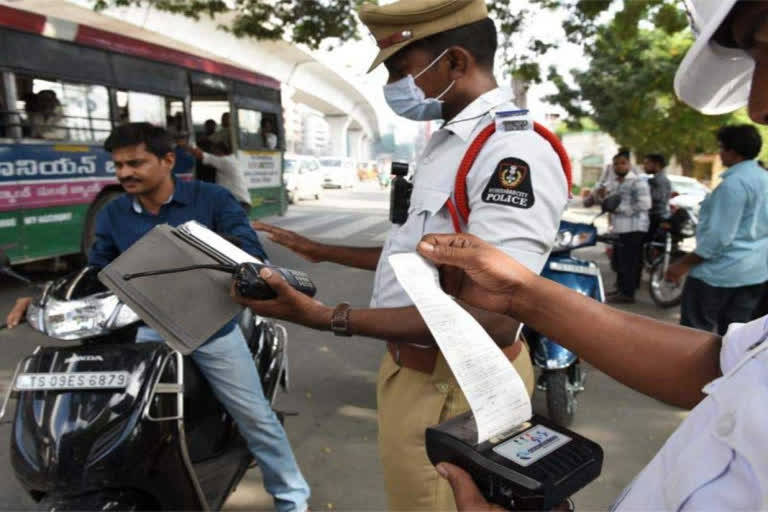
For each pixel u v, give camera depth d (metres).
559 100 16.33
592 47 8.97
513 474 0.83
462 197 1.45
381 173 30.52
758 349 0.69
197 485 2.15
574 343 1.00
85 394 1.96
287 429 3.44
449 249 1.01
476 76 1.55
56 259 7.68
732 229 3.58
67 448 1.90
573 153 32.84
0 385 3.91
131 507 2.00
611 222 6.64
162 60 8.19
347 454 3.17
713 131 15.92
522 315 1.03
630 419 3.67
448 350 0.89
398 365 1.62
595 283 3.75
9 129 6.16
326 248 2.04
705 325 3.89
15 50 6.17
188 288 1.39
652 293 6.56
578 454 0.88
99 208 7.37
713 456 0.65
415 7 1.50
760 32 0.69
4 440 3.18
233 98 9.85
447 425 0.95
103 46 7.24
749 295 3.78
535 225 1.32
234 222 2.22
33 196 6.45
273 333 2.85
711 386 0.73
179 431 2.05
